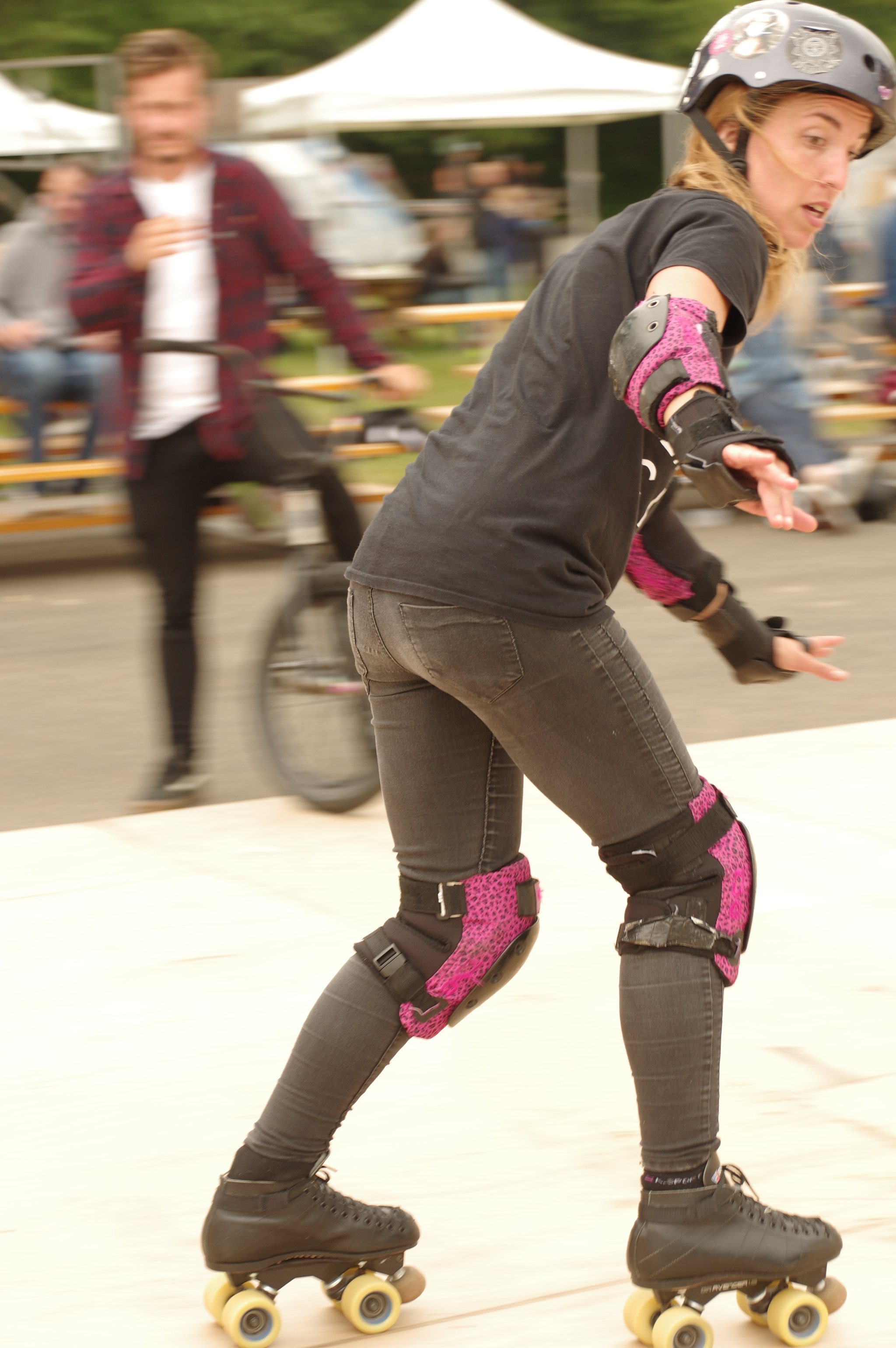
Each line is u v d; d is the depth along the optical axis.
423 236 22.36
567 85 18.95
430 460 2.84
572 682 2.70
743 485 2.45
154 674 6.59
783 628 3.36
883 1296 3.03
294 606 6.28
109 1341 2.96
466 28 19.25
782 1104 3.79
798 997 4.39
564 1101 3.83
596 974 4.57
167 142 6.23
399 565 2.75
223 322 6.34
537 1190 3.43
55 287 12.84
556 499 2.67
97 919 5.16
